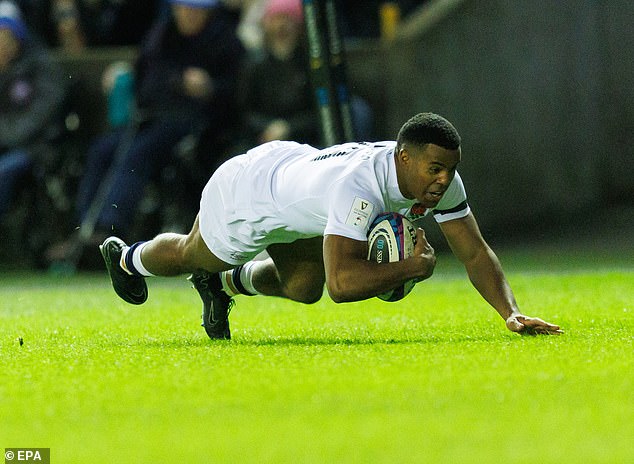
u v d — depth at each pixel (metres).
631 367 18.11
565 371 17.78
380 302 32.31
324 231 20.47
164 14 48.03
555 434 13.54
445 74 52.59
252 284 23.30
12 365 19.92
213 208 21.91
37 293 39.81
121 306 33.62
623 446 12.88
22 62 48.81
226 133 47.97
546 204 55.34
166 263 22.83
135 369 18.95
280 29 47.00
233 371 18.44
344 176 20.17
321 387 16.80
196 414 15.18
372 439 13.40
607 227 53.94
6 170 48.34
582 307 29.38
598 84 56.72
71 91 50.09
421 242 19.94
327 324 26.69
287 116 47.38
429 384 16.86
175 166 47.84
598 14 56.56
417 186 20.03
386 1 57.44
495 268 22.20
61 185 50.34
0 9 50.75
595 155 56.78
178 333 25.17
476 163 53.03
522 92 54.41
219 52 47.38
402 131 20.09
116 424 14.73
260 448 13.09
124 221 46.47
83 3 54.44
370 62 53.69
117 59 53.97
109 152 47.91
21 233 50.47
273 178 21.34
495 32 53.59
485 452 12.65
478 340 21.84
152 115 46.94
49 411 15.68
